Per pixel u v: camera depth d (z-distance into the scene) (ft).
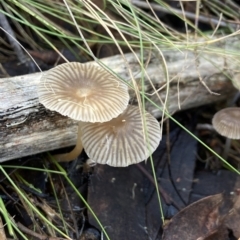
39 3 0.74
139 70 0.69
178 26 0.85
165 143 0.72
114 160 0.56
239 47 0.76
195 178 0.70
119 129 0.57
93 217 0.62
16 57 0.74
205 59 0.71
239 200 0.64
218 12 0.84
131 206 0.65
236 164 0.74
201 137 0.76
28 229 0.59
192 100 0.74
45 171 0.66
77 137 0.62
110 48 0.78
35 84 0.62
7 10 0.70
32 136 0.62
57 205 0.64
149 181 0.68
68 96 0.54
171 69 0.70
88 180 0.66
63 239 0.58
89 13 0.69
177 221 0.61
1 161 0.63
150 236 0.63
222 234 0.62
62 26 0.79
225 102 0.78
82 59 0.78
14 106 0.60
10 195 0.63
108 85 0.56
